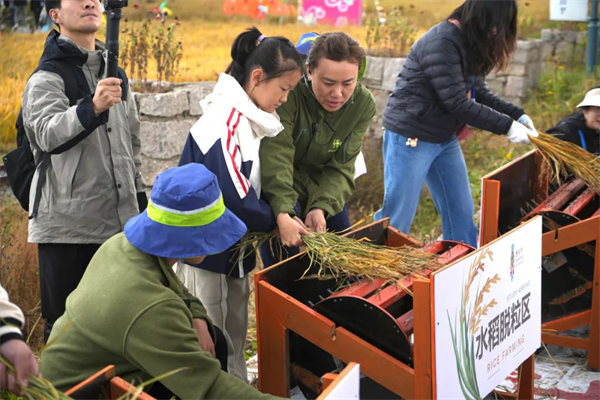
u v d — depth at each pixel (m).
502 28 4.30
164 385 2.37
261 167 3.35
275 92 3.20
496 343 3.04
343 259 3.09
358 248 3.16
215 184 2.49
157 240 2.43
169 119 5.93
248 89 3.26
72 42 3.36
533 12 11.27
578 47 10.23
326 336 2.87
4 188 6.36
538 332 3.44
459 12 4.48
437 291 2.58
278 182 3.33
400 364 2.72
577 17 9.71
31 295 4.51
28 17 9.91
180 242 2.43
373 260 3.10
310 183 3.75
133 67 6.50
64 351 2.44
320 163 3.74
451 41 4.43
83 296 2.46
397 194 4.83
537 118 8.88
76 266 3.42
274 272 3.07
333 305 2.85
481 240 4.09
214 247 2.46
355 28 10.12
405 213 4.89
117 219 3.45
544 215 4.04
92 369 2.44
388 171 4.87
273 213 3.30
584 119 4.87
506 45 4.38
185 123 6.10
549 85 9.74
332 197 3.62
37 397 1.93
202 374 2.37
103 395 2.15
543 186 4.87
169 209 2.42
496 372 3.07
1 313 1.94
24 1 9.92
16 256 4.55
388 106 4.85
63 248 3.38
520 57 9.57
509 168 4.41
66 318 2.48
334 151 3.70
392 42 8.91
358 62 3.32
